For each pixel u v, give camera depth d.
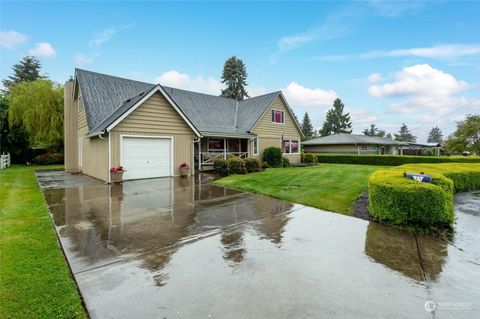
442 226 4.97
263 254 3.64
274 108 19.69
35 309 2.34
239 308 2.41
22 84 23.81
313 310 2.39
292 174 12.21
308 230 4.72
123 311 2.37
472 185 9.48
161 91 11.18
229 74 41.00
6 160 18.86
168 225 4.95
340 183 9.46
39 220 5.04
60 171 15.29
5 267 3.08
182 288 2.75
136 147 10.73
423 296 2.65
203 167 15.88
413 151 37.22
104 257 3.51
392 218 5.05
